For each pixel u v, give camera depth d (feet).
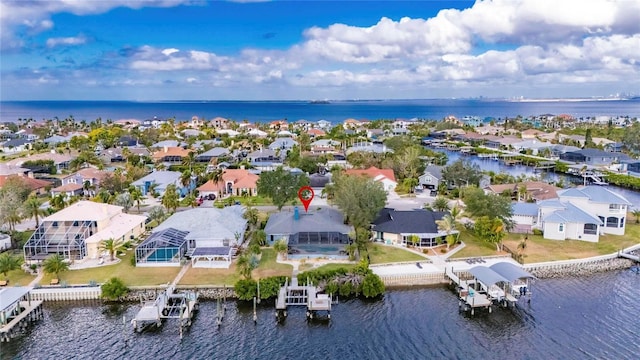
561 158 598.75
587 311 195.62
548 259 242.37
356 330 181.98
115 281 204.44
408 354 166.20
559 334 178.09
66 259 236.22
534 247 259.80
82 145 641.40
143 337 177.17
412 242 257.75
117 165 552.41
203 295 206.18
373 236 269.64
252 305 200.75
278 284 206.18
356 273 214.07
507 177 433.89
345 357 164.66
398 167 455.63
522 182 393.50
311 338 176.55
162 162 548.72
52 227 242.58
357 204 261.03
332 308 199.21
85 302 203.41
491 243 264.11
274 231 258.16
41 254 234.99
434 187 426.92
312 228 256.93
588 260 241.14
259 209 344.28
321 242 254.47
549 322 186.91
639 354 164.35
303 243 254.06
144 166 485.56
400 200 374.22
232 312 195.00
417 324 185.98
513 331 180.55
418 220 269.23
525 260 240.32
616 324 184.75
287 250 245.24
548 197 337.72
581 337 175.73
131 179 424.46
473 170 406.21
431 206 338.34
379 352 167.53
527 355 164.96
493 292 202.39
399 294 211.61
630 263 243.40
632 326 183.11
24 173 444.14
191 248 247.70
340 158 569.23
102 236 245.04
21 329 182.50
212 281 214.69
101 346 171.42
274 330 181.98
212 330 181.78
